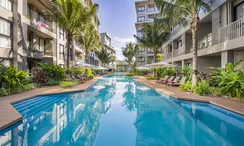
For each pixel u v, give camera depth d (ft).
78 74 68.80
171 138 15.89
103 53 149.59
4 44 42.37
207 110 25.95
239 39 30.14
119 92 44.50
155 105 29.63
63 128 18.39
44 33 62.03
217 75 32.91
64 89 40.01
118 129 18.25
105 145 14.25
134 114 24.07
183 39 63.52
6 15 42.68
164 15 40.04
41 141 14.83
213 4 41.42
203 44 49.39
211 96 31.09
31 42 59.06
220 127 18.83
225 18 37.81
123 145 14.29
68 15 50.34
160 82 62.39
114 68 220.43
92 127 18.61
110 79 90.63
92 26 80.02
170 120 21.35
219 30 37.70
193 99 28.43
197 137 16.20
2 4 41.52
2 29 41.86
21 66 47.09
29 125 19.04
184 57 59.11
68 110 26.21
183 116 22.97
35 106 28.53
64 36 81.97
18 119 17.49
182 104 29.58
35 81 44.73
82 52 115.14
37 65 58.75
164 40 79.36
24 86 36.09
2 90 29.84
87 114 24.09
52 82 47.34
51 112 24.90
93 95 39.14
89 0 107.86
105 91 46.24
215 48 38.17
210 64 48.75
